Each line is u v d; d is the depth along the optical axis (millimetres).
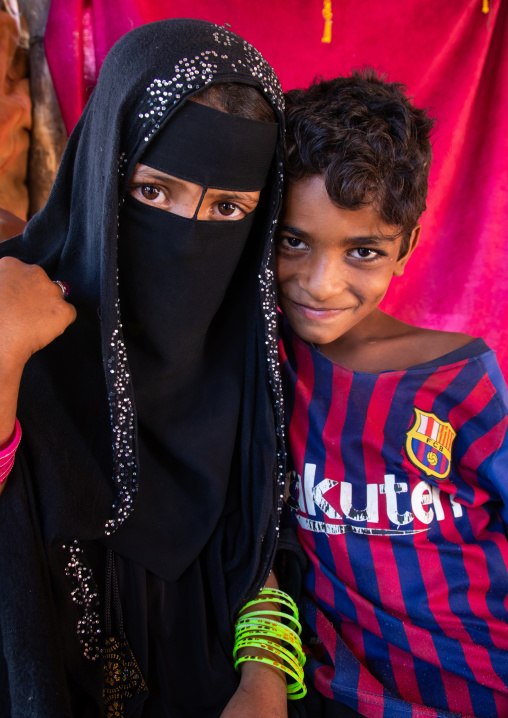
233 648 1183
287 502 1286
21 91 1985
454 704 1118
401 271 1259
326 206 1045
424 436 1235
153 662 1135
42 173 2047
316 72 2045
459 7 1989
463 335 1320
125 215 1019
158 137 961
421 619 1173
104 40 1969
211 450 1153
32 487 990
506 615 1201
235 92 968
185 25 979
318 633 1198
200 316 1091
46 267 1101
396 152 1074
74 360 1058
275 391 1148
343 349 1300
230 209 1044
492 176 2109
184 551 1140
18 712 900
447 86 2062
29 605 933
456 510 1255
